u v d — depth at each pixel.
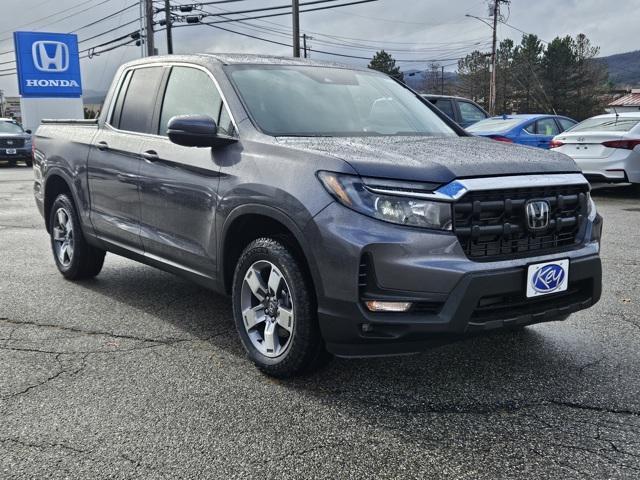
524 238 3.44
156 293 5.68
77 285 5.96
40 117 31.70
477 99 78.81
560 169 3.67
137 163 4.82
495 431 3.13
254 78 4.44
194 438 3.08
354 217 3.26
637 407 3.38
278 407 3.41
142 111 5.05
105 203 5.29
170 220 4.51
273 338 3.76
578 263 3.58
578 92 72.88
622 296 5.44
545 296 3.46
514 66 74.69
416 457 2.90
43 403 3.46
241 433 3.13
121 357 4.13
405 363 4.00
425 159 3.41
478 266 3.22
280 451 2.96
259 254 3.75
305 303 3.51
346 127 4.29
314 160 3.49
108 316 5.00
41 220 10.28
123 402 3.47
